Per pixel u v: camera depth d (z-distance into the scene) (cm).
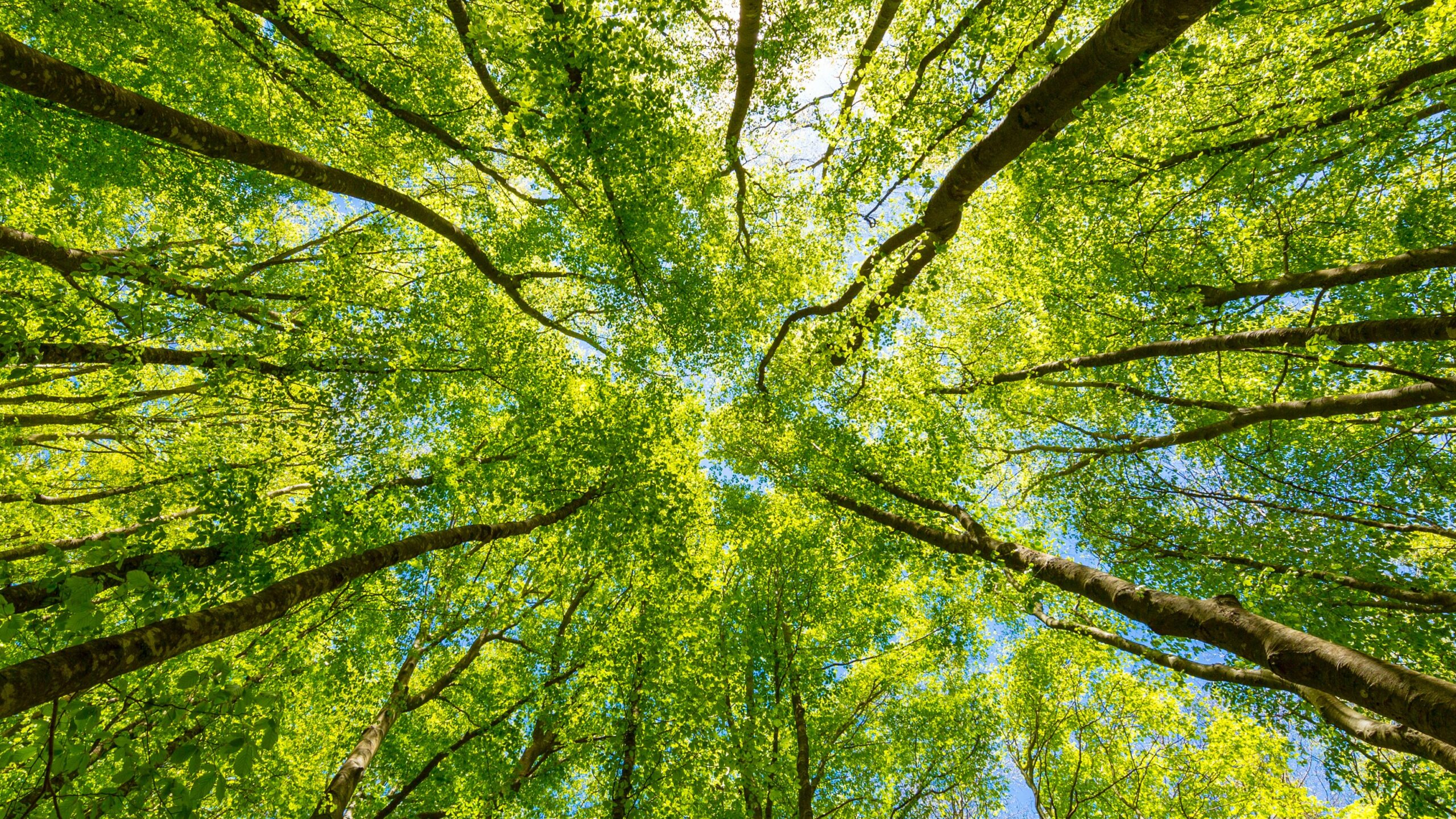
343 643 970
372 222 1273
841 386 1351
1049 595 1176
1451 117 821
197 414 1167
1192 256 1048
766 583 1382
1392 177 935
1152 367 1182
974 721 1385
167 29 953
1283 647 457
